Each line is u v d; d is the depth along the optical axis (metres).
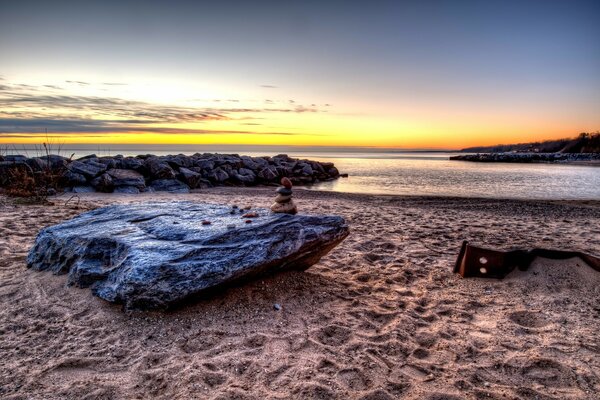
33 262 4.82
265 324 3.69
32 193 11.95
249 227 4.32
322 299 4.34
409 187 21.70
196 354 3.15
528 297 4.51
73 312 3.74
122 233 4.46
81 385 2.72
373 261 6.01
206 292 3.81
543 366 3.14
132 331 3.43
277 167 24.75
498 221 9.94
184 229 4.43
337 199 14.91
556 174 32.19
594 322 3.90
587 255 4.98
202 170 20.41
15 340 3.29
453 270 5.46
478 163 56.53
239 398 2.63
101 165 16.02
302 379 2.87
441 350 3.37
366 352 3.30
